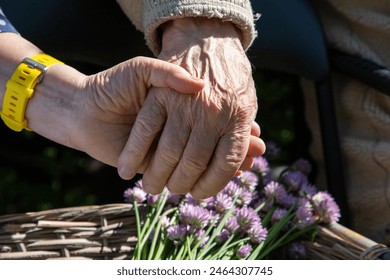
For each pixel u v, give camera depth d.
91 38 1.21
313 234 1.18
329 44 1.33
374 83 1.28
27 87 1.02
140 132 0.97
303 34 1.29
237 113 0.97
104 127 1.00
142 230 1.16
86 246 1.16
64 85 1.01
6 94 1.03
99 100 0.99
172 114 0.97
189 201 1.20
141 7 1.07
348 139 1.36
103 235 1.17
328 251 1.16
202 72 0.98
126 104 0.99
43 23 1.19
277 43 1.28
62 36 1.20
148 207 1.19
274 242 1.19
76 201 1.77
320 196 1.21
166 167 0.98
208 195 1.00
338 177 1.34
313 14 1.32
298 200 1.22
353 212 1.38
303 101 1.43
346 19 1.32
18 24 1.18
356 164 1.36
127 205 1.18
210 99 0.96
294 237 1.19
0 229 1.15
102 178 1.76
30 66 1.02
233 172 0.99
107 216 1.18
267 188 1.22
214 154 0.98
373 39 1.32
